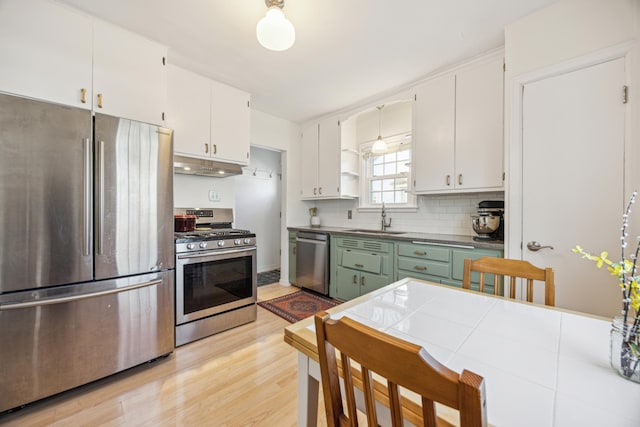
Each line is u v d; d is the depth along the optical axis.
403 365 0.47
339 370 0.72
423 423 0.50
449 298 1.14
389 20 1.79
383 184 3.54
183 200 2.89
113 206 1.68
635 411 0.50
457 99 2.37
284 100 3.12
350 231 3.21
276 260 5.05
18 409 1.43
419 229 3.09
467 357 0.69
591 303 1.56
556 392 0.56
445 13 1.73
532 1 1.63
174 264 2.06
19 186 1.39
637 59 1.39
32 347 1.42
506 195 1.86
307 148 3.86
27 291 1.42
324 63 2.33
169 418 1.39
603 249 1.52
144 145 1.81
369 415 0.57
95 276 1.61
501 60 2.12
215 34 1.95
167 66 2.32
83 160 1.57
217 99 2.64
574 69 1.59
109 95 1.81
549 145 1.69
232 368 1.83
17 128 1.39
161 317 1.90
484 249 2.06
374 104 3.10
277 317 2.72
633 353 0.59
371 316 0.95
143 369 1.81
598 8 1.51
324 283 3.29
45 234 1.46
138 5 1.66
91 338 1.60
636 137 1.39
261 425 1.36
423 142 2.61
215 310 2.32
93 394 1.56
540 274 1.20
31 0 1.54
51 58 1.60
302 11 1.70
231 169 2.77
